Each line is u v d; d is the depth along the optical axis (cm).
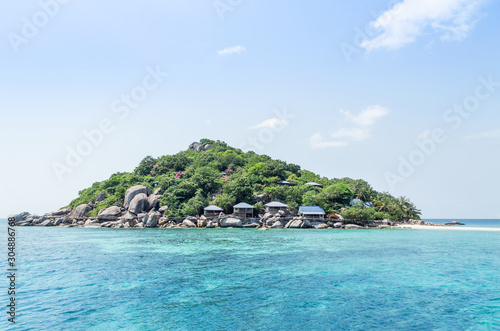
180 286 2194
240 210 8256
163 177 10475
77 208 9712
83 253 3659
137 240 5019
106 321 1573
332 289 2139
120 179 10931
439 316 1672
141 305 1805
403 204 11194
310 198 8881
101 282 2305
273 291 2084
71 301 1877
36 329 1475
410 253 3725
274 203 8475
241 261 3109
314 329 1481
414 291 2116
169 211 8312
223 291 2078
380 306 1812
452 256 3544
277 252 3691
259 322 1563
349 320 1598
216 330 1464
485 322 1596
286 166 12562
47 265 2936
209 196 9206
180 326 1512
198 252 3688
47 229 8250
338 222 8231
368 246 4338
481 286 2253
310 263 3019
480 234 6944
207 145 15675
